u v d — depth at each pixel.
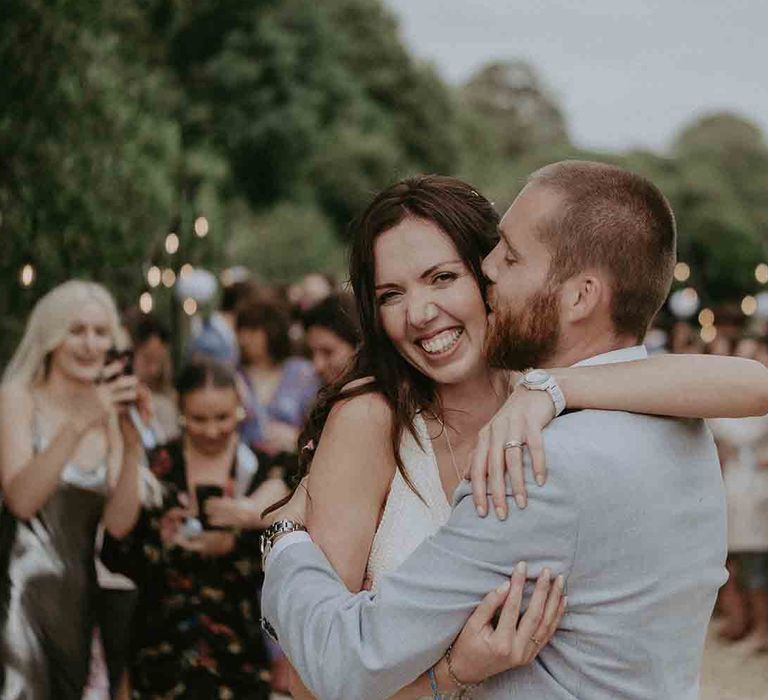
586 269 2.03
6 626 3.88
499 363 2.14
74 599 3.96
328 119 33.94
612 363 2.04
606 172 2.07
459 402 2.40
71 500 3.97
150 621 4.00
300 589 2.05
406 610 1.92
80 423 4.00
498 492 1.91
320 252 28.38
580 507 1.91
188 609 3.99
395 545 2.29
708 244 39.53
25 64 6.26
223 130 29.16
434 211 2.30
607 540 1.93
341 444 2.30
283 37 30.66
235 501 4.00
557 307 2.05
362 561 2.30
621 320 2.06
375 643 1.92
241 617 4.00
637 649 1.98
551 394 1.97
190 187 7.83
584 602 1.95
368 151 32.53
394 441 2.29
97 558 4.17
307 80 33.44
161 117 8.30
